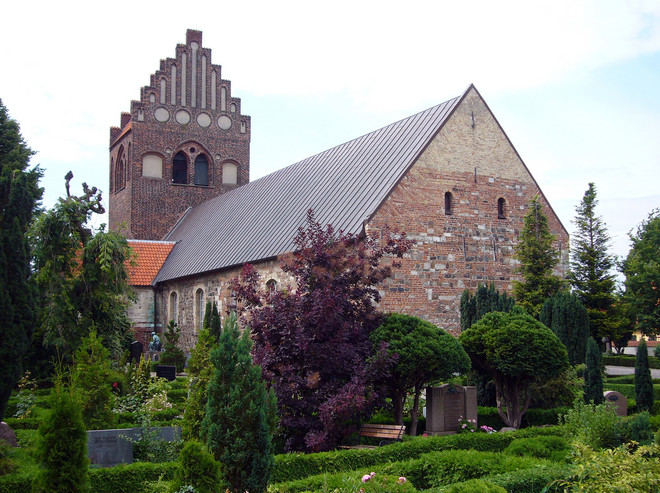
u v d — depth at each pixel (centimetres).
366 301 1702
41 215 2658
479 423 1880
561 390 2002
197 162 5128
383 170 2697
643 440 1423
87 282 2662
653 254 5475
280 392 1473
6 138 4147
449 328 2584
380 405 1580
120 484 1131
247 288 1680
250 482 1031
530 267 2695
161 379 2288
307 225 2727
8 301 1322
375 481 993
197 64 5112
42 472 892
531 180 2916
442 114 2723
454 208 2664
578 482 999
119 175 5247
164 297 4209
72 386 1485
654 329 5219
